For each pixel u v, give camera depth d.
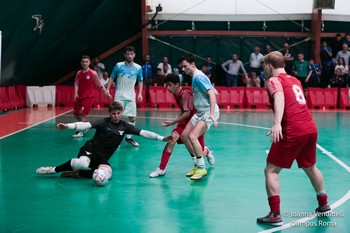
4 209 6.74
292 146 6.00
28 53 19.88
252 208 6.85
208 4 25.19
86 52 23.94
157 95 23.02
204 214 6.57
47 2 17.64
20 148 11.47
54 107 22.47
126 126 8.46
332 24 25.22
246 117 18.70
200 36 25.16
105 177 7.99
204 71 22.69
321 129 15.29
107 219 6.33
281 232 5.86
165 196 7.44
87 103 13.66
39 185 8.05
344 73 23.27
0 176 8.68
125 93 12.45
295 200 7.25
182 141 8.84
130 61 12.38
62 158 10.29
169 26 25.27
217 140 12.89
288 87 6.09
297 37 25.12
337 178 8.64
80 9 20.02
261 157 10.56
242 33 25.16
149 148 11.61
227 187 8.00
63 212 6.61
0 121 16.84
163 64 23.44
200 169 8.47
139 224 6.14
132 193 7.59
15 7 16.30
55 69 23.50
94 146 8.45
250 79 23.42
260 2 25.11
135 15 24.12
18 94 22.09
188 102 8.59
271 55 6.34
